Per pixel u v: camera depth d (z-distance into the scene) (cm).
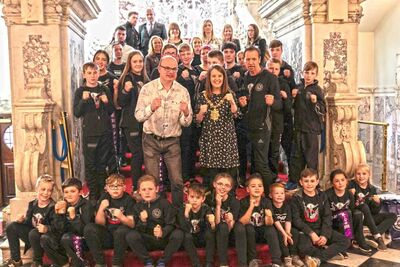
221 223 382
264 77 432
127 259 394
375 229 430
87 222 385
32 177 419
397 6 722
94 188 439
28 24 428
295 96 459
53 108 436
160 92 399
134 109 432
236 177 428
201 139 412
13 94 432
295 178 464
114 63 548
